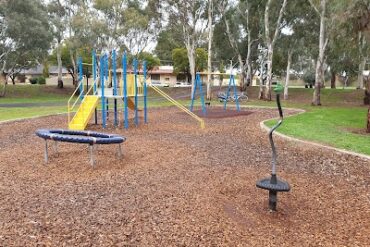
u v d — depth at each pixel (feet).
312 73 203.92
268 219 18.22
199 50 194.59
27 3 126.31
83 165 27.61
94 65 55.26
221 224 17.29
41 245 14.82
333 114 70.13
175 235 16.01
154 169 26.91
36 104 106.11
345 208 19.94
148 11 132.77
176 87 188.44
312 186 23.62
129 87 55.77
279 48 136.15
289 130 45.70
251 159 30.76
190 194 21.30
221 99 116.78
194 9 126.31
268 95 122.93
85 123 48.55
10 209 18.66
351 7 47.52
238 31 142.00
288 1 116.16
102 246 14.89
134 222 17.25
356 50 66.49
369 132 45.14
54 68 292.20
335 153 32.48
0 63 140.05
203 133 46.11
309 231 16.98
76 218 17.60
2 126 51.24
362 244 15.71
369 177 25.76
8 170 26.30
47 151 31.50
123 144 36.86
